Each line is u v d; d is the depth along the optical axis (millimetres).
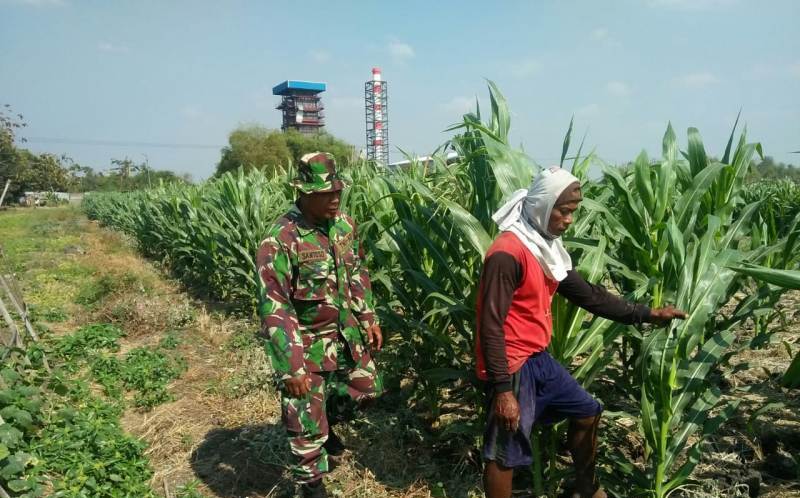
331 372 3078
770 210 4430
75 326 7180
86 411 4090
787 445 3223
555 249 2379
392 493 3135
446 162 4031
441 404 3918
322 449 2955
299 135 53625
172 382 4969
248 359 5277
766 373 4051
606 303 2535
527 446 2398
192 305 8164
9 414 3465
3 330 5891
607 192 3365
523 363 2379
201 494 3164
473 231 2787
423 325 3332
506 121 3037
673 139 3090
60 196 62969
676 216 2939
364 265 3186
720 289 2551
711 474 2998
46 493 3080
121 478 3166
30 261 13625
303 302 2891
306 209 2869
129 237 17953
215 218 8680
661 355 2537
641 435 3414
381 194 4836
